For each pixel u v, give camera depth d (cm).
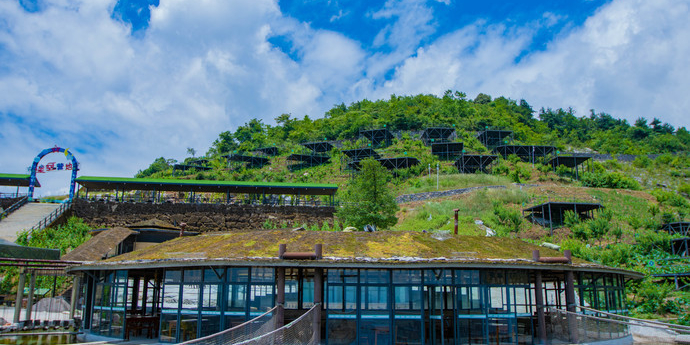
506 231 4997
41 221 4412
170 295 1773
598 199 6350
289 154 11119
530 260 1781
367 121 12125
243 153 11781
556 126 16062
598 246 4347
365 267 1647
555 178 8106
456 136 11169
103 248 3070
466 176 7775
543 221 5359
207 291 1712
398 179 8238
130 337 1942
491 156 8500
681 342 1959
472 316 1702
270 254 1727
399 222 5731
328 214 5538
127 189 5609
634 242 4641
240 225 5303
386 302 1688
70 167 5241
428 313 1709
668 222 5216
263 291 1673
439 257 1716
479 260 1675
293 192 5703
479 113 13962
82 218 4928
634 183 7644
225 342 1539
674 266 3569
